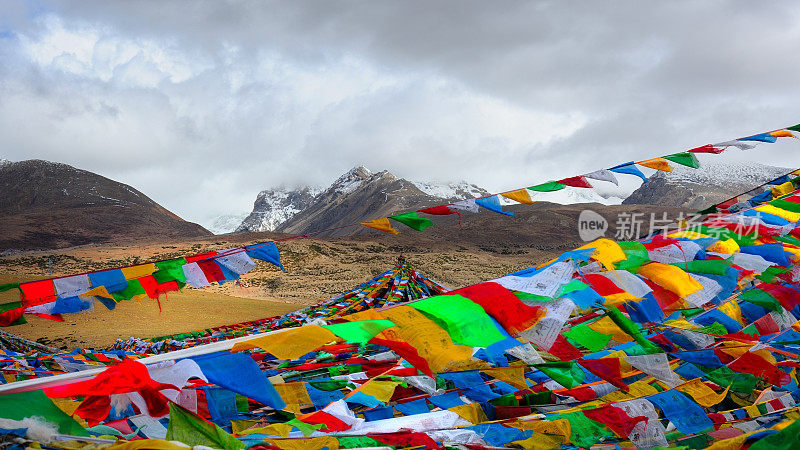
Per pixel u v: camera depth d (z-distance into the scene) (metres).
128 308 24.89
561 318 3.11
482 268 56.59
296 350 2.51
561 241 79.62
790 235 4.88
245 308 28.44
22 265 49.62
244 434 2.93
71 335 20.14
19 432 2.19
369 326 2.72
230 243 61.94
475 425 3.23
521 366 3.75
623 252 3.83
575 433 3.22
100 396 2.69
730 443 2.61
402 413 3.72
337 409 3.27
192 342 10.99
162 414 2.60
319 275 47.84
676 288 3.94
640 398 3.47
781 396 3.95
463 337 2.87
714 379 3.92
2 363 7.53
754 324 4.77
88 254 56.09
